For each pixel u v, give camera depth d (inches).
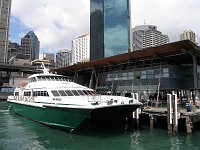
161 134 614.5
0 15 5162.4
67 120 612.1
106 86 1253.1
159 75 946.7
